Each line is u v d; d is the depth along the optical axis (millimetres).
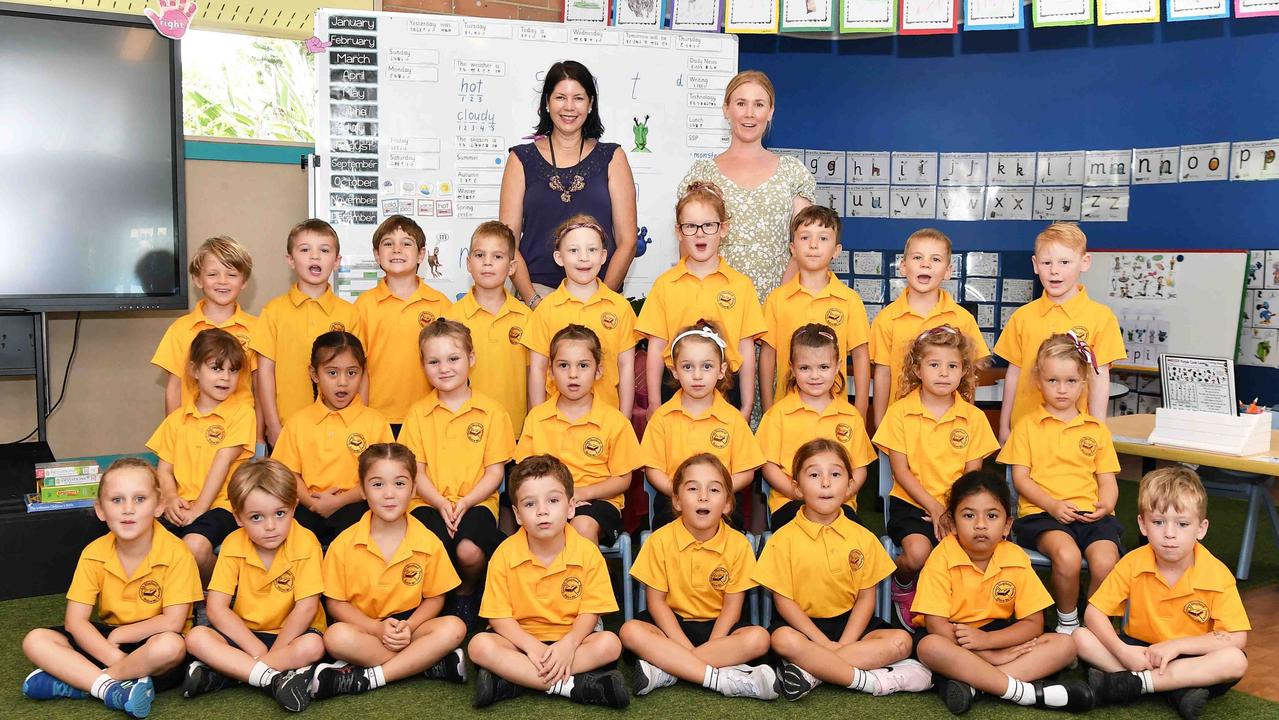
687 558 2715
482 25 4023
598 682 2461
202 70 4109
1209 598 2559
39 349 3729
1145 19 4309
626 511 3605
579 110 3592
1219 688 2490
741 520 3100
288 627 2615
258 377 3408
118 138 3777
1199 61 5125
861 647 2615
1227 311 5031
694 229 3295
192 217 4113
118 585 2594
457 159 4039
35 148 3672
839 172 5688
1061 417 3043
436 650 2588
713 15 4414
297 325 3439
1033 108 5578
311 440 3104
